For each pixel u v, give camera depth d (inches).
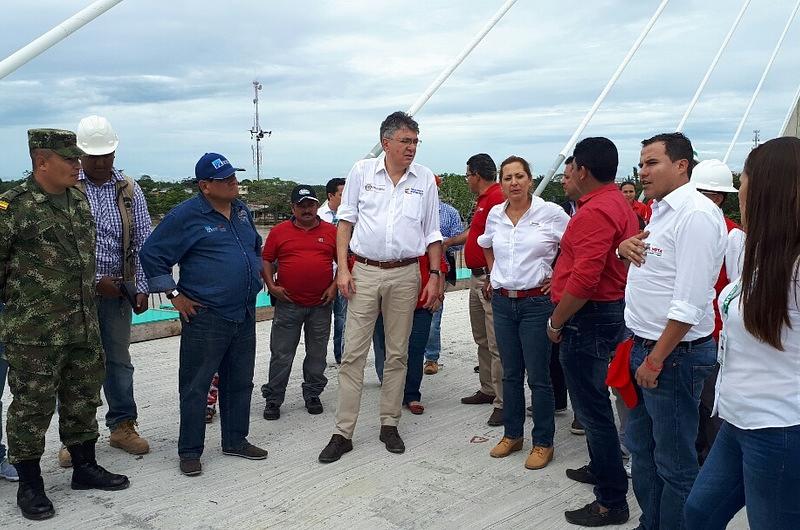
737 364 83.0
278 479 153.6
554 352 197.2
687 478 105.2
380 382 237.3
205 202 154.8
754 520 81.7
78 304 136.3
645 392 107.3
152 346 285.9
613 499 132.0
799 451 77.9
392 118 166.6
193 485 149.8
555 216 157.2
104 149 155.9
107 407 205.2
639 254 106.7
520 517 135.6
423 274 198.1
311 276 192.7
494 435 184.1
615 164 129.2
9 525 130.2
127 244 165.0
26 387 131.3
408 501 142.4
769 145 79.6
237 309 156.7
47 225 130.6
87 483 146.5
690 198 101.4
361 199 170.2
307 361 202.7
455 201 896.9
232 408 165.9
